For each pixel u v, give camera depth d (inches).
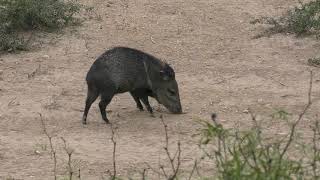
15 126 1649.9
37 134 1595.7
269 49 2213.3
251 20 2465.6
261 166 985.5
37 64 2092.8
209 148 1443.2
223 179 939.3
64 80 1973.4
